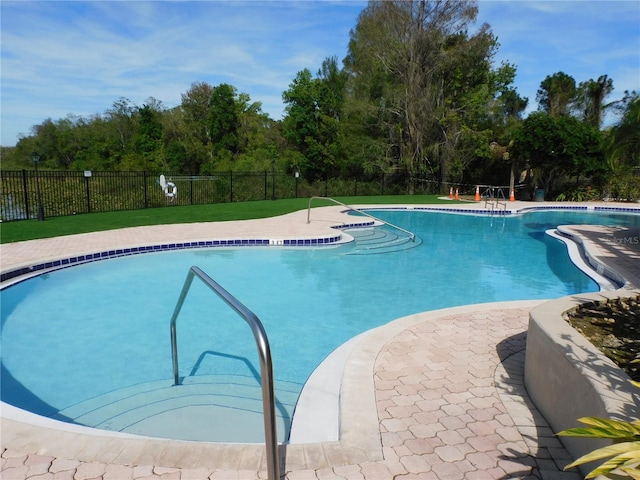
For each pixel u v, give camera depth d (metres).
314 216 13.85
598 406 1.98
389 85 24.09
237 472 2.08
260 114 42.50
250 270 8.06
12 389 3.88
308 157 29.89
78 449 2.25
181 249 9.04
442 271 8.30
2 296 6.20
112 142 38.41
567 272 8.27
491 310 4.89
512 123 27.53
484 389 3.06
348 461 2.22
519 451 2.35
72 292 6.57
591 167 19.77
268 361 1.76
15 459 2.17
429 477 2.12
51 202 14.39
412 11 23.72
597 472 1.28
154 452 2.22
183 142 36.91
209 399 3.59
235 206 16.48
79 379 4.03
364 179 28.00
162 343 4.85
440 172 25.50
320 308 6.15
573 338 2.61
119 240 8.97
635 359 2.88
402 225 13.94
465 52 23.97
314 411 2.95
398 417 2.68
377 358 3.57
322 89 30.77
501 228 13.59
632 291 4.19
